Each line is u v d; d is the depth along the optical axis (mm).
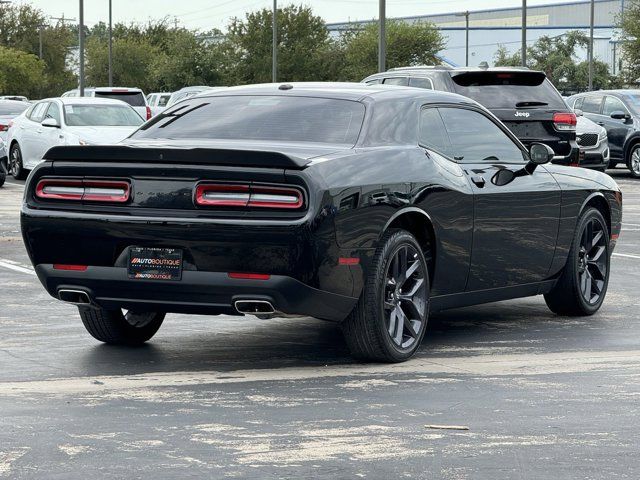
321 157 8266
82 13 62219
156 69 102438
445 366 8750
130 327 9562
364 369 8617
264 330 10391
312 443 6496
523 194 10078
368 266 8453
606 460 6215
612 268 14961
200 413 7180
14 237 18484
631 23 73688
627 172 37312
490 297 10031
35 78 123750
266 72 101812
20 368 8602
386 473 5949
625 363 8922
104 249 8375
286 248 7922
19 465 6043
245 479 5828
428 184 8969
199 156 8047
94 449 6340
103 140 27234
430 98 9633
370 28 105500
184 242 8102
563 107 19234
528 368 8688
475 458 6227
